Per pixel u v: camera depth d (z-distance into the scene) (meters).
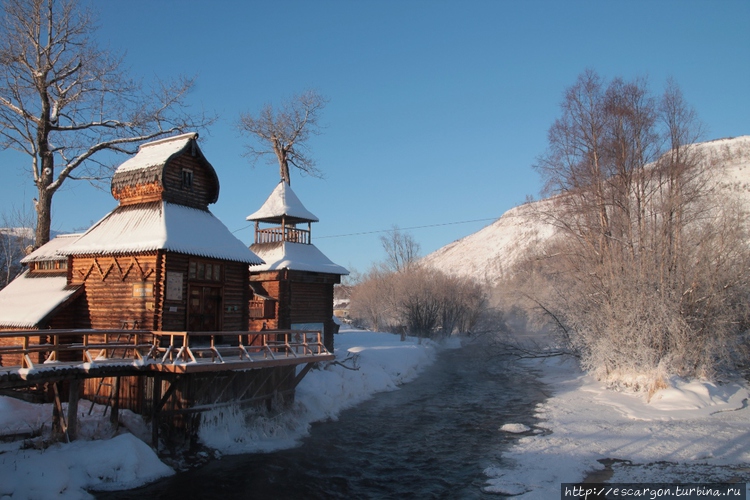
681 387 25.47
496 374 36.53
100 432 16.39
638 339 28.05
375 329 68.62
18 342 20.72
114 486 13.97
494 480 15.53
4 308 20.84
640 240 30.53
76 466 13.98
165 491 14.23
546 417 23.11
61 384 19.41
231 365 16.86
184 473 15.61
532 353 39.69
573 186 33.78
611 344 29.50
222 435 18.17
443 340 57.84
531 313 42.22
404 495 14.56
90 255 19.92
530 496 14.09
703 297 28.08
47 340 19.58
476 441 19.73
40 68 25.72
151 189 20.45
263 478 15.55
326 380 26.03
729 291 28.36
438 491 14.82
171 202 20.64
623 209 31.64
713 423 21.00
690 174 31.03
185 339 16.30
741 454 17.33
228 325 21.09
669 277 28.81
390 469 16.70
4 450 14.05
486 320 58.41
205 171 22.31
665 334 28.56
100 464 14.29
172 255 18.75
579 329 32.84
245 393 19.69
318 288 30.84
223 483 15.03
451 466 16.95
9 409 16.97
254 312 28.17
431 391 30.25
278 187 32.09
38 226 26.28
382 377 31.44
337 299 110.06
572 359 36.50
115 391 17.17
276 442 18.89
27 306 20.12
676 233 29.30
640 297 28.50
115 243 19.22
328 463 17.23
